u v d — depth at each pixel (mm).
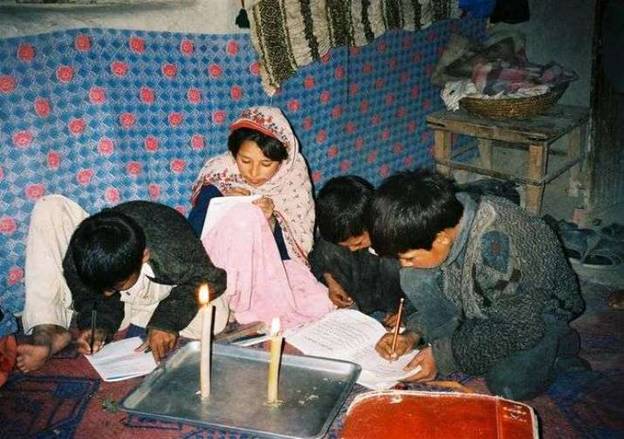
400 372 2287
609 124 3947
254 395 2170
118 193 2936
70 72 2648
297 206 3016
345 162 3812
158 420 2174
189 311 2432
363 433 1703
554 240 2076
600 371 2506
